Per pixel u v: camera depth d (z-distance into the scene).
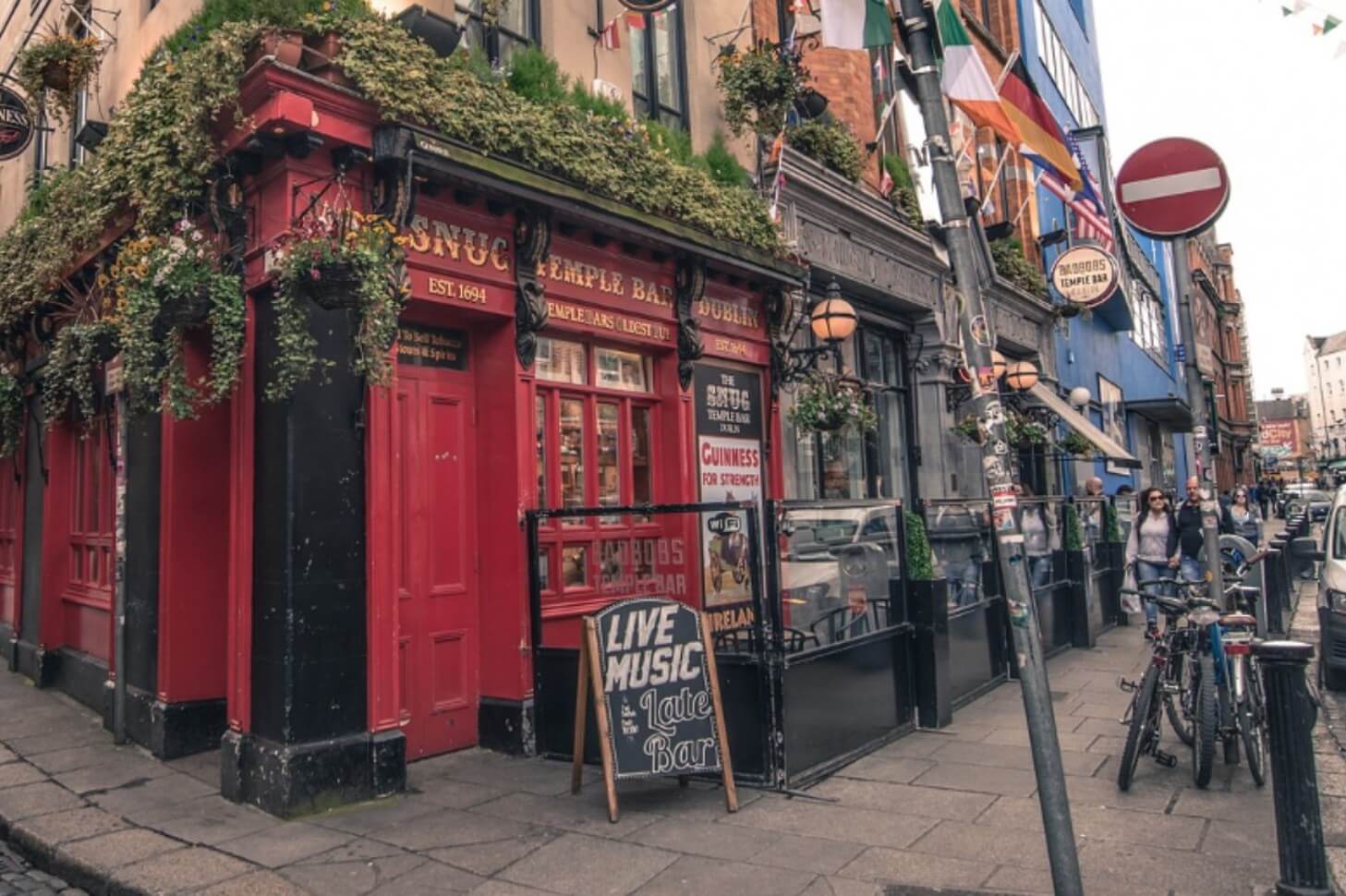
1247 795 5.56
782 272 9.28
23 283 8.49
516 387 6.98
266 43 5.46
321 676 5.58
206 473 7.01
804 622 6.23
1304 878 4.00
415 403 6.80
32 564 10.31
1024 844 4.82
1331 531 9.55
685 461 8.51
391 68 5.83
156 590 7.12
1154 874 4.42
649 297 8.27
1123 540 13.62
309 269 5.23
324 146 5.80
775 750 5.83
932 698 7.41
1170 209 7.20
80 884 4.73
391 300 5.57
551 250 7.35
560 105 7.06
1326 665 8.81
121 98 8.13
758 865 4.64
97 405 8.53
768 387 9.77
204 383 5.96
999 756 6.58
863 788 5.88
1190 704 6.12
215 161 5.88
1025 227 19.19
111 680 7.75
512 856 4.81
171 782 6.13
